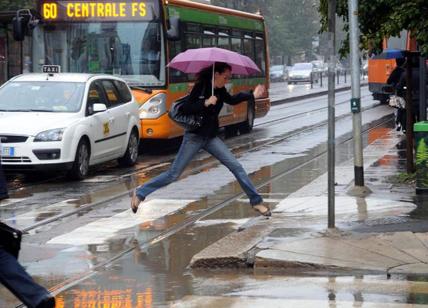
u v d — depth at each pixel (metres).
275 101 74.56
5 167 26.59
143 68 34.47
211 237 18.31
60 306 13.28
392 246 16.03
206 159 33.62
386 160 30.39
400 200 21.41
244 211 21.34
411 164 24.98
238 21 44.00
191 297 13.52
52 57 35.31
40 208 22.38
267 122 53.38
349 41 23.69
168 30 34.25
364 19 24.45
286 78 134.62
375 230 17.52
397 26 23.23
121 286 14.45
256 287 14.05
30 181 27.89
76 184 26.97
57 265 16.08
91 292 14.10
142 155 36.34
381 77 65.69
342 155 33.72
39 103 28.50
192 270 15.52
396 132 42.38
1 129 26.62
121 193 24.88
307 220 19.05
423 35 23.06
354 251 15.73
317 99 82.69
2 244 11.43
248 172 28.81
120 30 34.66
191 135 18.52
